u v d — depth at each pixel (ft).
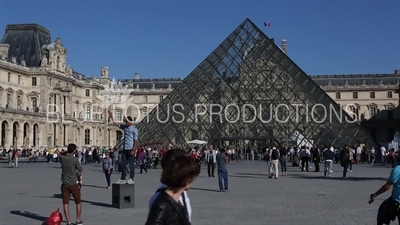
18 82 539.29
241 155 360.07
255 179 176.04
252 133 311.06
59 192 132.36
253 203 104.94
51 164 341.21
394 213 54.75
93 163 356.18
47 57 573.74
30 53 573.74
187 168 29.50
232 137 310.04
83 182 168.45
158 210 27.86
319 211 92.02
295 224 77.71
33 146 521.24
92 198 118.01
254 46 344.49
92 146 611.47
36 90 552.82
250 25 358.23
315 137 306.96
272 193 126.11
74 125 610.65
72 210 96.48
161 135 311.06
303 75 328.49
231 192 129.39
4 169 262.67
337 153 299.79
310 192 128.06
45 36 604.49
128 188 99.91
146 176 199.93
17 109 486.79
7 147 469.98
